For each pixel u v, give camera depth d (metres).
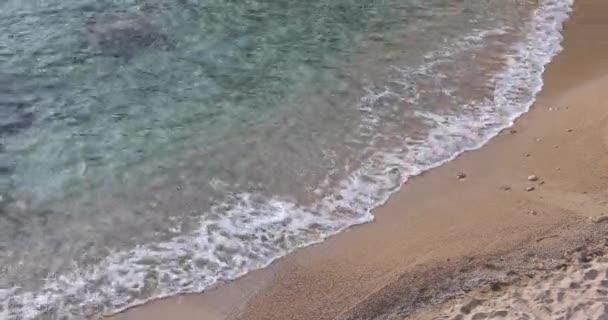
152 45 15.74
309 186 11.71
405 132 12.95
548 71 14.69
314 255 10.30
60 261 10.45
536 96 13.84
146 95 14.15
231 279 9.99
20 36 15.86
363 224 10.86
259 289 9.79
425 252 10.14
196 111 13.69
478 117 13.28
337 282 9.77
